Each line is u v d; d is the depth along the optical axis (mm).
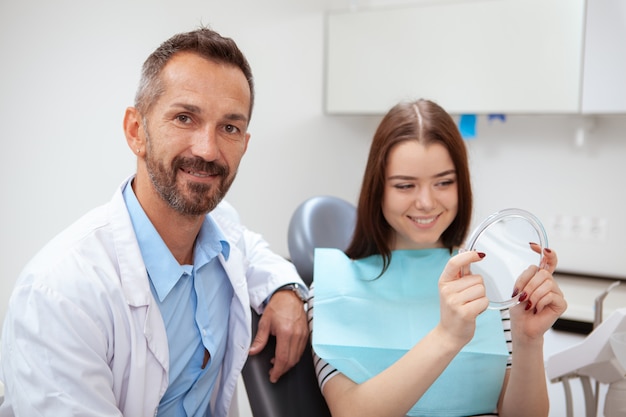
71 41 1498
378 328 1045
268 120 2229
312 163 2520
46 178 1470
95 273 887
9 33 1351
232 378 1100
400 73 2459
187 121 897
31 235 1454
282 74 2301
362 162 2881
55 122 1476
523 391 1001
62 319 824
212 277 1088
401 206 1032
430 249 1154
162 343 944
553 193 2633
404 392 897
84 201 1576
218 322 1080
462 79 2375
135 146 971
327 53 2568
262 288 1197
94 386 835
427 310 1075
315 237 1533
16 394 822
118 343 891
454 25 2361
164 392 963
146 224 976
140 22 1683
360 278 1125
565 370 1156
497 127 2717
